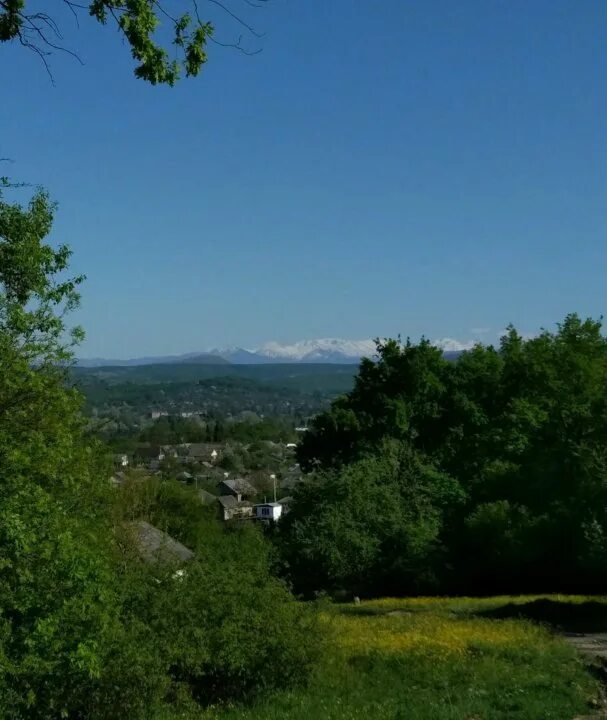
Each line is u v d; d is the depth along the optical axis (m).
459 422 61.75
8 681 11.43
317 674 19.31
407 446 58.47
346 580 50.81
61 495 14.02
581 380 58.53
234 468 191.88
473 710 16.34
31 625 10.91
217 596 17.62
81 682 13.18
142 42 9.73
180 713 15.62
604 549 39.69
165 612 16.11
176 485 65.56
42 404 12.93
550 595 42.56
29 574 10.62
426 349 63.12
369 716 15.67
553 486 48.00
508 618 31.36
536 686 18.58
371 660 21.30
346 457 61.50
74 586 11.39
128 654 13.96
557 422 54.00
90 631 11.68
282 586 19.47
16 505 10.91
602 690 18.69
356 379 63.97
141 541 21.67
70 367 15.97
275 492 150.12
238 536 50.19
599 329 62.16
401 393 61.94
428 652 22.31
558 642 24.44
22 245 16.59
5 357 12.74
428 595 49.12
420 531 50.75
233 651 17.20
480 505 50.97
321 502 53.19
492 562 47.34
